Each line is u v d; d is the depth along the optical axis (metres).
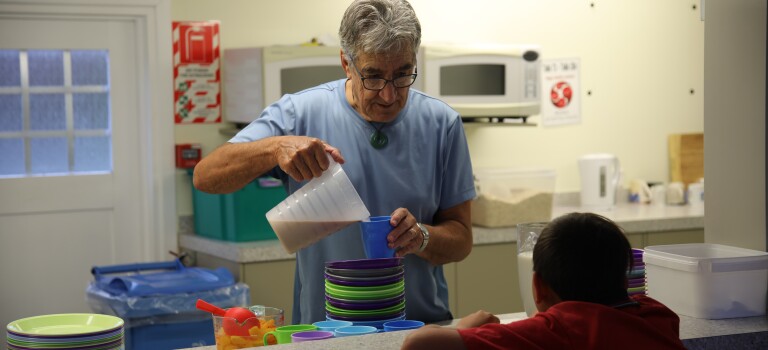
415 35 2.00
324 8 4.28
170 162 4.07
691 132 5.06
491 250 3.97
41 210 4.00
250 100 3.91
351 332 1.75
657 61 4.96
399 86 2.03
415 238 2.02
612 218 4.18
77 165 4.08
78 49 4.00
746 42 2.00
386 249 1.96
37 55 3.97
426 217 2.25
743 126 2.02
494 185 4.06
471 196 2.30
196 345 3.23
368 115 2.11
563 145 4.79
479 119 4.45
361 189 2.17
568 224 1.54
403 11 1.99
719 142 2.08
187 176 4.11
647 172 4.98
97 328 1.84
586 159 4.62
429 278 2.23
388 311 1.88
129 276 3.37
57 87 4.01
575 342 1.42
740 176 2.04
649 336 1.46
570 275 1.51
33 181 3.98
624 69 4.89
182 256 3.85
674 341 1.47
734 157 2.05
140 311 3.13
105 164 4.12
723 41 2.05
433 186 2.24
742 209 2.04
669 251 2.02
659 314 1.53
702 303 1.86
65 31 3.97
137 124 4.11
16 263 3.97
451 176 2.28
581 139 4.82
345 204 1.88
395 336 1.63
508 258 4.00
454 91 4.05
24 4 3.82
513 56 4.16
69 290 4.06
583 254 1.51
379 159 2.18
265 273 3.60
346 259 2.17
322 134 2.19
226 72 4.04
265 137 2.14
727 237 2.08
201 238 3.91
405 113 2.21
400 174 2.19
